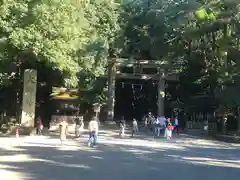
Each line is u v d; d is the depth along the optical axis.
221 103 41.56
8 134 32.66
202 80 48.50
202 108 49.66
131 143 29.44
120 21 49.09
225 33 39.28
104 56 38.94
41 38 23.22
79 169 15.63
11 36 21.47
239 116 40.00
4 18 21.31
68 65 28.03
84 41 31.16
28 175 13.61
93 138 26.00
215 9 35.22
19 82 39.19
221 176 15.30
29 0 21.59
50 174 14.03
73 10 25.25
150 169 16.52
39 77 40.50
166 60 53.31
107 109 56.28
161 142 31.83
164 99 58.12
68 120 36.94
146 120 45.50
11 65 33.81
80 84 50.97
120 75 55.62
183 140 34.72
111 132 40.12
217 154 25.08
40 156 19.58
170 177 14.47
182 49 50.06
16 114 39.78
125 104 68.31
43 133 34.78
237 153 26.38
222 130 41.91
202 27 41.22
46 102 48.09
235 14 35.59
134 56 55.34
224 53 41.94
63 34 24.45
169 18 49.19
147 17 52.53
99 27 40.59
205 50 45.62
